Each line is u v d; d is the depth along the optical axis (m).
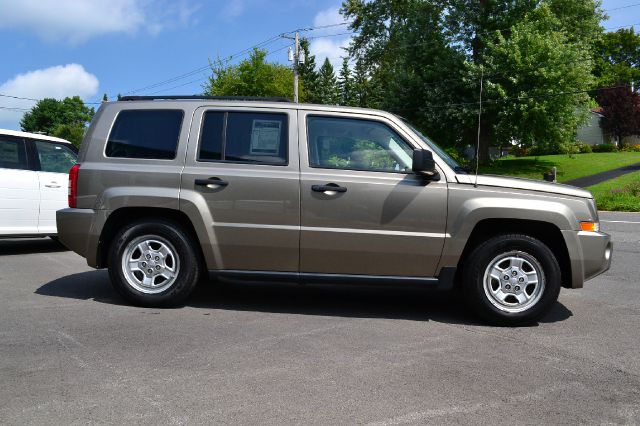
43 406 3.16
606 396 3.45
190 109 5.49
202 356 4.04
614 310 5.76
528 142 34.81
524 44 33.00
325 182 5.15
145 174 5.38
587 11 36.16
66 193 9.32
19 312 5.20
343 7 46.28
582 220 5.12
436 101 35.69
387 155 5.27
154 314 5.21
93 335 4.51
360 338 4.57
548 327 5.07
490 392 3.47
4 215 8.59
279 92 38.28
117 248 5.38
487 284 5.07
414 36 37.38
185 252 5.38
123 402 3.23
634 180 30.56
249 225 5.22
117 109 5.62
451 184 5.13
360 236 5.12
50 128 100.06
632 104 56.25
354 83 66.25
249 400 3.28
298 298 6.02
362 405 3.24
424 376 3.72
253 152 5.34
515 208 5.02
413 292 6.49
